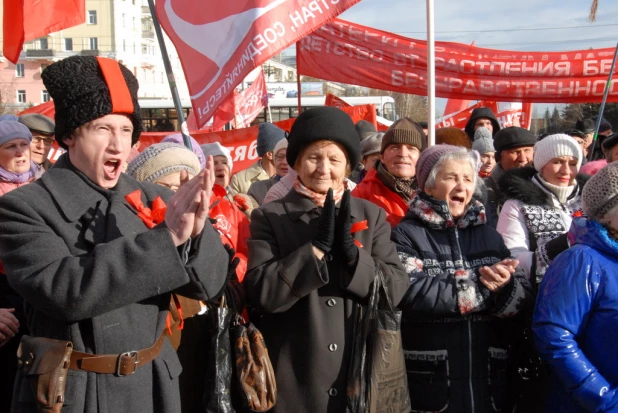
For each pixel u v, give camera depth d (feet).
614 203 7.62
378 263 7.75
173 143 9.01
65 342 5.56
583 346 7.72
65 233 5.70
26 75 130.11
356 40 17.10
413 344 8.48
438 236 8.85
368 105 24.45
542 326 7.70
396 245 8.72
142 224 6.19
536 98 17.01
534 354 8.70
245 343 7.16
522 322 8.75
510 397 8.86
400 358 7.47
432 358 8.32
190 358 7.52
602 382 7.38
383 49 16.99
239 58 10.72
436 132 14.43
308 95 58.80
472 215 8.98
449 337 8.35
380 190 11.51
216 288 6.09
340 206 7.31
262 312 7.59
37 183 5.91
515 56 16.79
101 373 5.62
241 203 11.90
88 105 5.70
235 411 7.15
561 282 7.70
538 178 10.78
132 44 145.07
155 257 5.45
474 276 8.30
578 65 16.72
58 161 6.15
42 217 5.68
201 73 11.28
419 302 8.20
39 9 12.84
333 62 17.33
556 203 10.55
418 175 9.32
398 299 7.74
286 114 51.39
